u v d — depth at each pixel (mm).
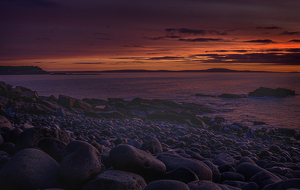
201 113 32500
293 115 32250
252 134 18938
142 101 31984
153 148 7133
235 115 31922
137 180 3699
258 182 4906
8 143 5355
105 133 12664
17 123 13266
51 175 3775
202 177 4680
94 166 3654
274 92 61625
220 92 76375
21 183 3512
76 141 4059
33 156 3900
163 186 3154
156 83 136375
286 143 17297
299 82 160375
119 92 71250
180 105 33781
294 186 3889
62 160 3770
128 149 4141
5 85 27109
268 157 9750
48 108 20438
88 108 24484
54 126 12438
